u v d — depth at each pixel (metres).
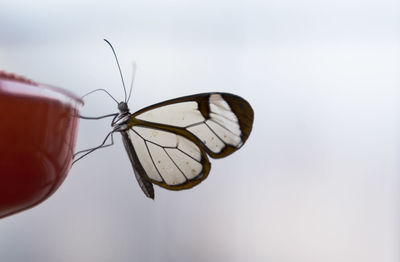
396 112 0.34
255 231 0.34
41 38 0.34
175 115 0.27
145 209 0.34
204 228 0.34
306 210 0.34
